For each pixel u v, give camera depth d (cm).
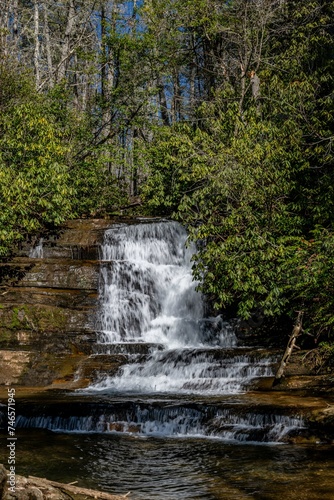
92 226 2178
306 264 1505
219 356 1481
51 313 1702
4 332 1667
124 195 2706
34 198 1931
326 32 2364
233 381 1378
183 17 2614
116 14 2681
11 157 2044
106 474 848
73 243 2067
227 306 1838
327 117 1948
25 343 1656
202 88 3666
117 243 2064
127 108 2702
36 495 609
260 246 1625
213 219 1759
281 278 1580
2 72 2300
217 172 1748
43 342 1650
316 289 1491
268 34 2422
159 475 842
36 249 2025
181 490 775
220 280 1642
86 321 1738
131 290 1889
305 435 1030
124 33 2616
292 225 1766
